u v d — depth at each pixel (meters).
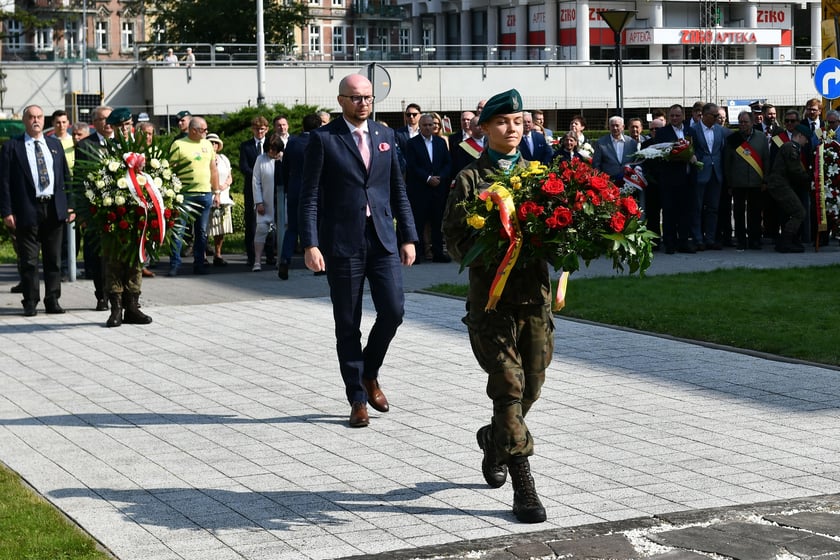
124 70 60.59
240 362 11.37
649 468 7.56
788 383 10.04
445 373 10.71
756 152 20.06
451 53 64.62
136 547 6.20
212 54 59.94
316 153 8.82
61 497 7.11
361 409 8.81
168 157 13.62
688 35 80.12
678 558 5.86
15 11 66.56
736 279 16.27
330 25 89.38
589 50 79.25
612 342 12.07
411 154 19.23
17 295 16.31
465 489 7.17
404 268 18.75
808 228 20.98
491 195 6.42
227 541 6.27
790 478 7.29
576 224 6.41
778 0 83.94
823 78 19.31
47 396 9.97
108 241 13.20
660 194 20.02
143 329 13.37
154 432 8.71
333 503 6.93
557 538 6.18
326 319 13.97
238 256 21.39
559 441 8.27
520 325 6.77
